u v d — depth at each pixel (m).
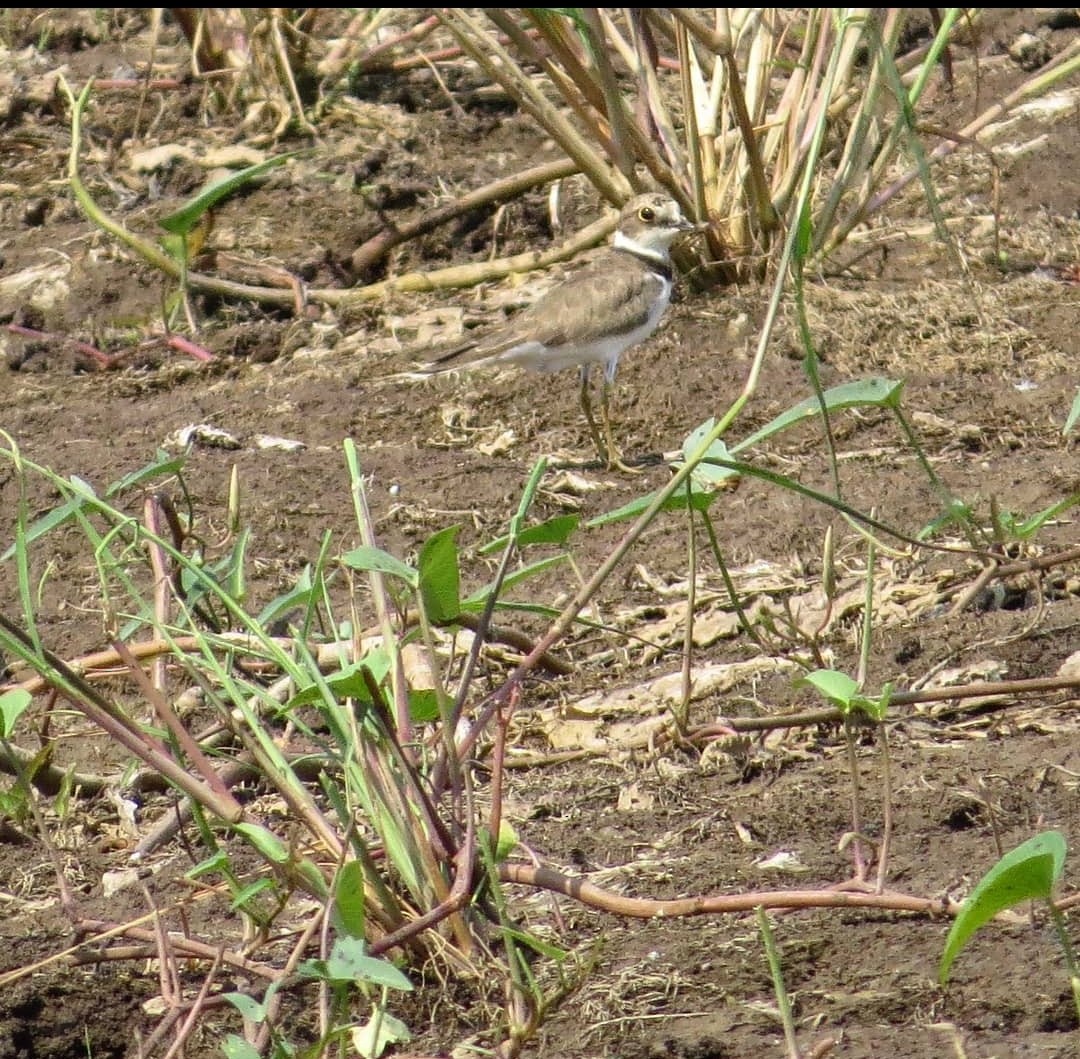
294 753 8.45
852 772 7.25
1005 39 19.92
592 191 17.58
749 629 8.50
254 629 7.04
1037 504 11.27
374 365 15.00
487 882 6.84
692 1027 6.46
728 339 14.72
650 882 7.47
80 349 15.47
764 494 11.91
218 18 19.84
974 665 9.21
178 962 7.05
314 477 12.73
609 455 12.95
